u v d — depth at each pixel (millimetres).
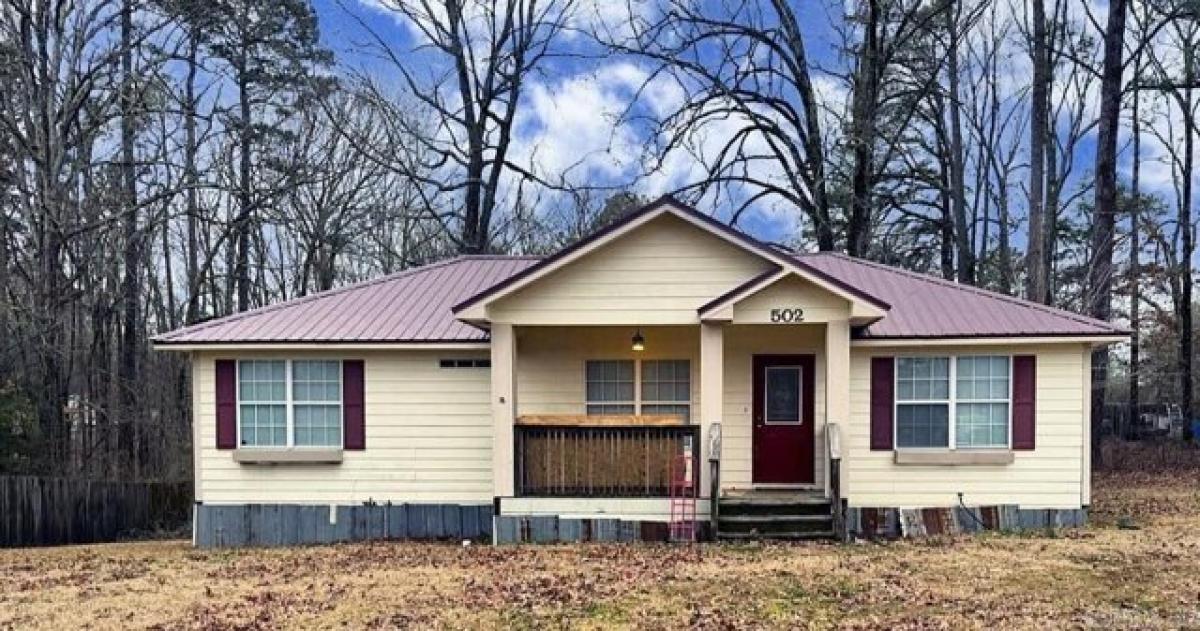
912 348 13016
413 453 13578
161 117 27391
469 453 13570
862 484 13070
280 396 13586
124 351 26047
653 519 12391
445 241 30062
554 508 12531
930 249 31438
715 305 12078
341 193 31531
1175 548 11016
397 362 13609
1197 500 16031
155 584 10320
